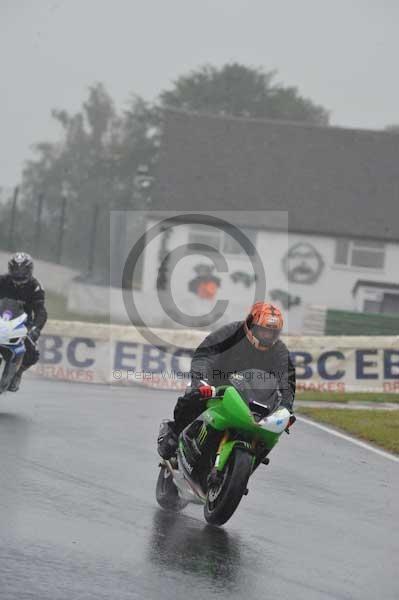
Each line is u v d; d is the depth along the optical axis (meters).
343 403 69.06
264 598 20.59
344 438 49.09
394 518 30.62
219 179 187.62
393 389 77.44
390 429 53.09
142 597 19.80
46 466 33.12
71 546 23.22
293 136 194.12
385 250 181.25
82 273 166.38
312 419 57.06
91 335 73.38
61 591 19.67
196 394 27.19
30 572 20.73
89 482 31.33
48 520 25.53
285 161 190.88
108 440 40.53
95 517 26.53
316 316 141.88
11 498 27.59
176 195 184.88
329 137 194.25
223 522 26.42
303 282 178.25
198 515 28.77
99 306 151.25
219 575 21.98
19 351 44.75
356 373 77.31
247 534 26.58
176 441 28.67
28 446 36.75
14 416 44.88
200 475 27.50
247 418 25.91
